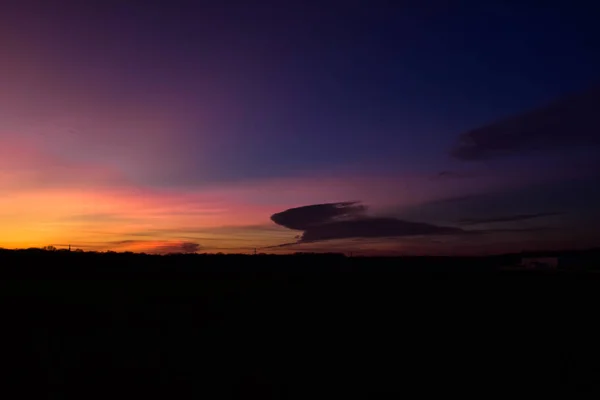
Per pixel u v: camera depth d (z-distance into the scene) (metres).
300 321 21.30
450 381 12.68
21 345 15.43
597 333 18.80
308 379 12.64
